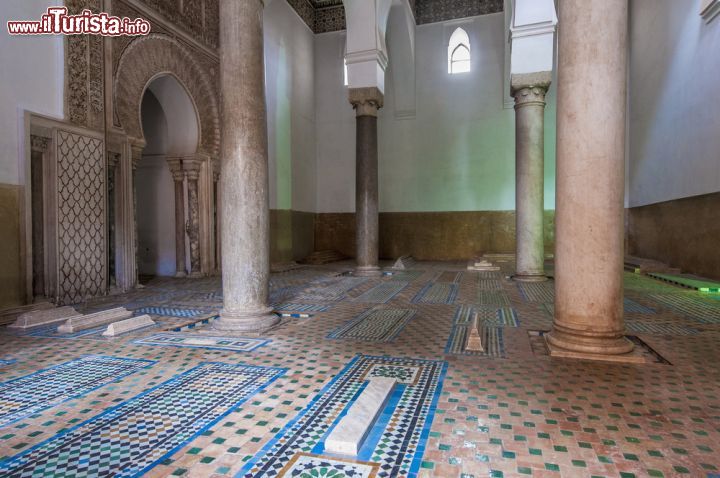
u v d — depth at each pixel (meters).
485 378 3.31
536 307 6.08
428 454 2.23
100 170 7.09
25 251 5.88
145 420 2.64
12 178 5.77
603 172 3.67
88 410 2.79
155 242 10.12
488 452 2.25
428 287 8.12
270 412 2.74
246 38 4.84
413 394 3.01
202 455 2.24
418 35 14.44
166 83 9.22
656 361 3.79
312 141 14.91
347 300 6.77
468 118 14.12
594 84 3.63
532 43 8.38
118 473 2.08
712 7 7.56
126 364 3.71
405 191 14.70
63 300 6.46
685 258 9.09
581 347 3.76
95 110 7.04
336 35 14.91
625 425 2.53
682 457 2.18
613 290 3.74
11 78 5.79
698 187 8.28
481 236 14.14
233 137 4.83
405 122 14.63
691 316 5.37
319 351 4.04
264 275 5.02
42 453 2.27
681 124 9.03
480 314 5.63
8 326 5.11
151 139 10.08
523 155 8.67
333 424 2.58
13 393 3.08
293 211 13.50
